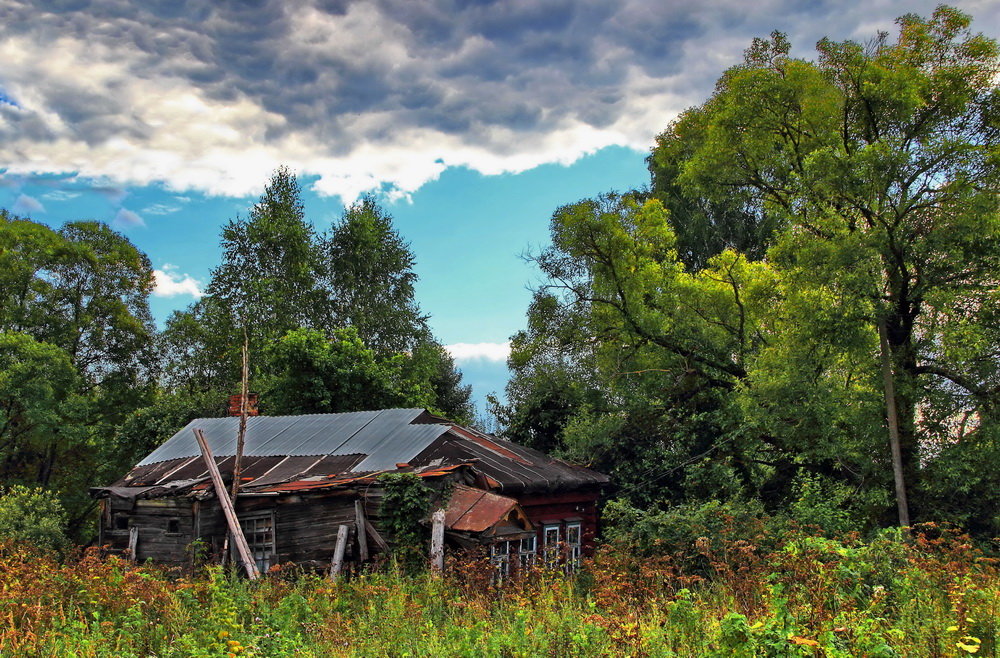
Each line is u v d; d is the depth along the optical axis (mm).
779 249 17203
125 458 31938
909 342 17281
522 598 10922
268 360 31219
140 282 44875
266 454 20828
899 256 16078
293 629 9891
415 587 12312
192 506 18000
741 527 15391
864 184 15789
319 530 16734
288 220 40719
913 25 17797
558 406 25578
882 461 17016
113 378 41906
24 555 13641
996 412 15633
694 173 22094
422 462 17781
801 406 16750
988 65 16922
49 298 41031
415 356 38031
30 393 33812
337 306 40594
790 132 20469
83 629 8984
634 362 23562
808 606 7629
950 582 8391
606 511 18734
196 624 9516
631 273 22422
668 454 21797
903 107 16953
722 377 22047
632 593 11312
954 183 15578
